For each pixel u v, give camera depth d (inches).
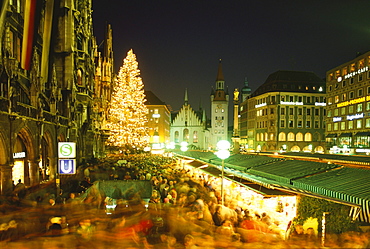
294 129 3740.2
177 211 394.6
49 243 296.0
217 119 5797.2
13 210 415.5
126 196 564.7
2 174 718.5
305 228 470.0
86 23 1582.2
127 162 1302.9
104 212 416.5
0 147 719.1
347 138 2893.7
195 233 336.8
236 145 2128.4
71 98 1326.3
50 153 1074.7
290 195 496.1
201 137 5580.7
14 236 316.5
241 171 741.3
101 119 2113.7
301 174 534.3
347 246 308.2
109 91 2775.6
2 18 666.2
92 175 945.5
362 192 370.6
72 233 314.3
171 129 5620.1
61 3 1338.6
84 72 1519.4
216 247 299.0
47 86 1185.4
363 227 341.1
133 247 300.2
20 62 962.1
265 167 693.3
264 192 516.1
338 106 3063.5
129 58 2593.5
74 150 645.3
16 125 777.6
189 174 1036.5
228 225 327.0
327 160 960.3
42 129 949.2
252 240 325.1
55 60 1333.7
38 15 946.1
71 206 436.1
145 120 2687.0
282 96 3740.2
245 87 6712.6
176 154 1905.8
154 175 841.5
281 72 3927.2
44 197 490.3
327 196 407.2
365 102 2630.4
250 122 4419.3
